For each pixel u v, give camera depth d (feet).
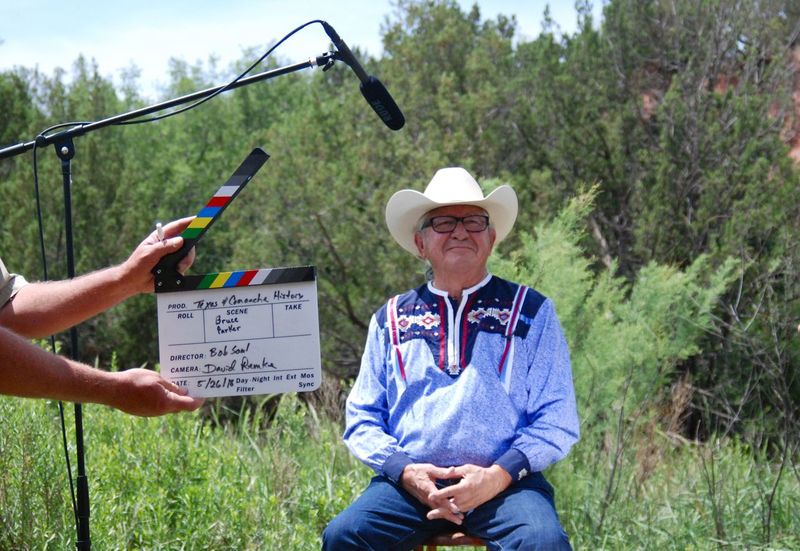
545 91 34.88
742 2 35.35
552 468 16.89
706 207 30.66
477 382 11.53
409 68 37.40
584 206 21.01
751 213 28.73
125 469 15.79
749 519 16.96
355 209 32.53
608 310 21.42
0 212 38.04
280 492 16.65
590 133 33.53
